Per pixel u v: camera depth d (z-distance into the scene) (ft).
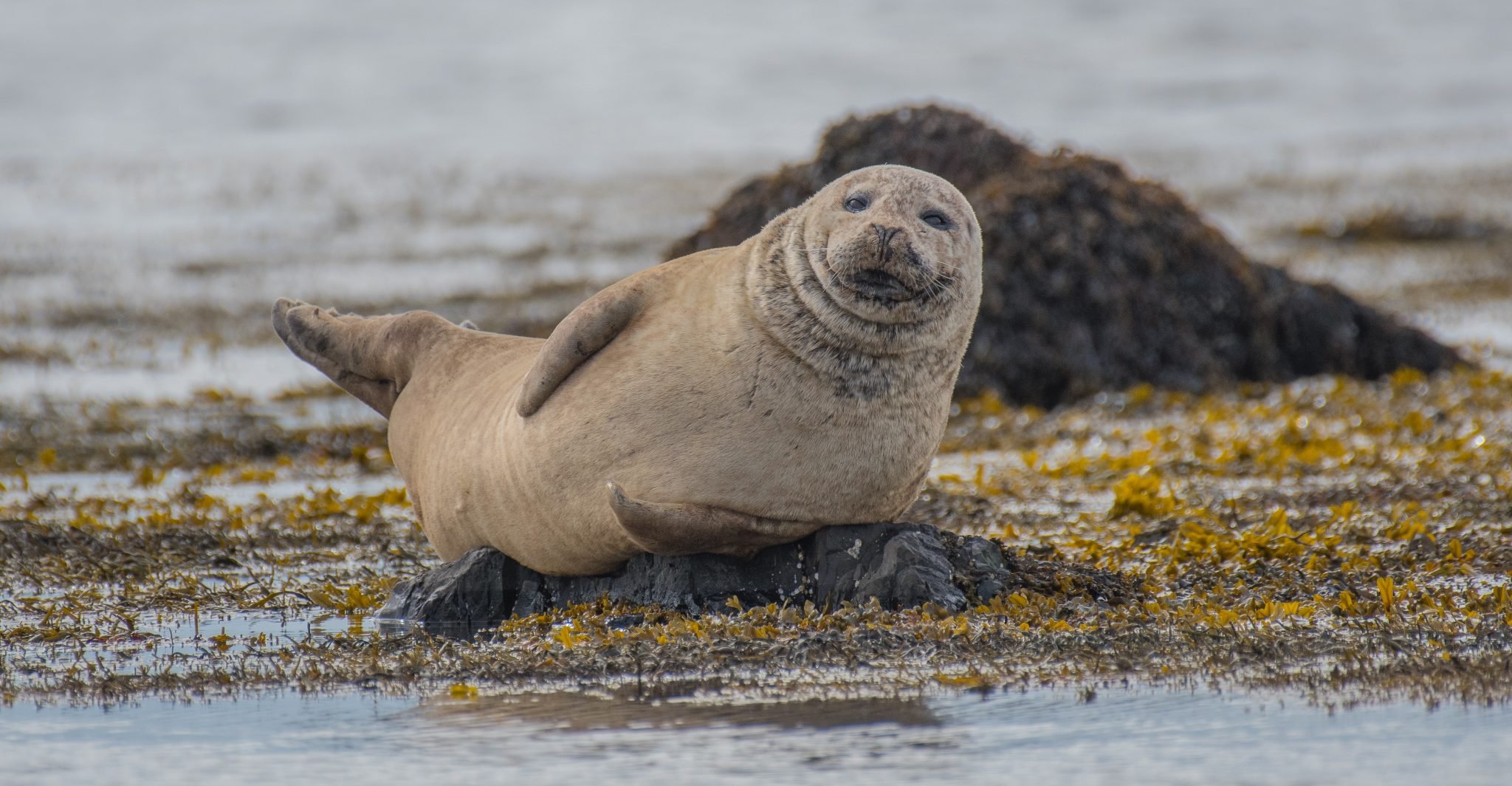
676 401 79.77
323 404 196.03
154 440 169.37
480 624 86.74
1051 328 199.72
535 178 445.78
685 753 59.16
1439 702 64.13
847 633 76.07
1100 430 170.40
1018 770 56.75
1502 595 82.69
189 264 316.19
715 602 83.71
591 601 87.10
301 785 56.59
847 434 79.61
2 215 373.20
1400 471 130.41
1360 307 217.77
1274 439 149.69
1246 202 400.06
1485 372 202.18
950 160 213.87
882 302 77.36
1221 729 61.41
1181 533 105.19
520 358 92.43
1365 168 455.63
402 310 262.67
